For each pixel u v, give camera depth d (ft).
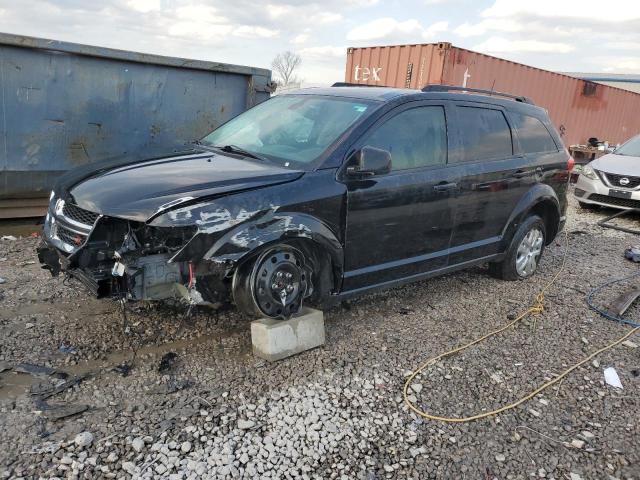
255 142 14.29
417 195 14.08
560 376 12.49
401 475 8.97
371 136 13.28
